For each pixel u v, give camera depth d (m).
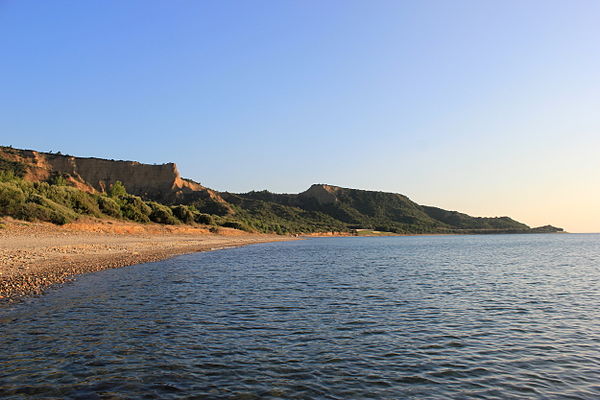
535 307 18.19
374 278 28.75
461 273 32.66
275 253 59.06
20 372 9.47
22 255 31.27
